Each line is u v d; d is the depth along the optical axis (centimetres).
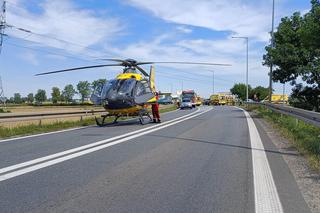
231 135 1546
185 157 1020
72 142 1330
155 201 620
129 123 2306
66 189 688
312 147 1088
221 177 789
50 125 2003
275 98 7175
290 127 1678
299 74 3198
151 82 2562
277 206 601
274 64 3303
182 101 5509
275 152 1111
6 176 786
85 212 562
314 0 2402
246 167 891
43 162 938
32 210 570
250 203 615
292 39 3198
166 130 1777
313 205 610
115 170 848
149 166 896
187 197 644
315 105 3675
